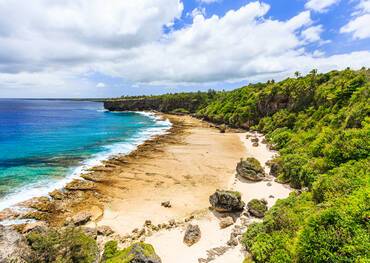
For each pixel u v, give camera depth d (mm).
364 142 26734
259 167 33469
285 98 71562
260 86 96500
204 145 53438
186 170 37125
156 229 22156
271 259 15266
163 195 28875
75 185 31219
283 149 43156
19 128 77562
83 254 15922
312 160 30391
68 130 75438
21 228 21797
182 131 73375
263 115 77125
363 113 33188
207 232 21469
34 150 48781
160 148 50719
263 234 17797
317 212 16922
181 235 21172
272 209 22344
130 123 95000
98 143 56344
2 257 13094
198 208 25875
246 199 27234
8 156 43906
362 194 16438
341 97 48344
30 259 13898
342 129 34906
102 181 32719
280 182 31094
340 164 25719
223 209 24469
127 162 40969
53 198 27688
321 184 21703
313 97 61531
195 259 18047
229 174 35312
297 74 76875
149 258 15984
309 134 43281
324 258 12938
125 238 20750
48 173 35406
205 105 129500
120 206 26375
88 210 25281
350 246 12797
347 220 14250
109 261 16109
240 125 79250
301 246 14125
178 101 142500
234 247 18984
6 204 26078
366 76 51281
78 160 42000
